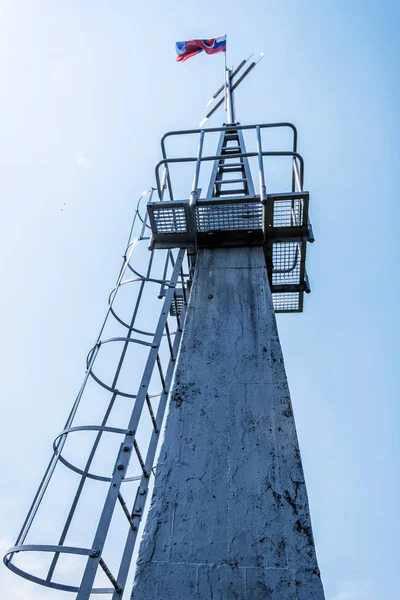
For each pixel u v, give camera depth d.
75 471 3.17
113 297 3.92
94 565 2.21
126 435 2.75
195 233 3.79
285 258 4.27
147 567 1.96
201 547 2.01
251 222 3.72
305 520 2.07
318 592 1.83
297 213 3.66
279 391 2.61
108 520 2.37
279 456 2.32
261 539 2.02
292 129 4.38
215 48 11.16
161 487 2.24
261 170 3.68
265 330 2.97
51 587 2.62
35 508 2.66
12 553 2.39
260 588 1.86
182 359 2.83
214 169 4.59
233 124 5.83
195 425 2.49
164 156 4.57
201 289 3.35
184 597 1.86
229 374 2.72
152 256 4.62
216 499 2.18
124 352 4.00
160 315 3.43
